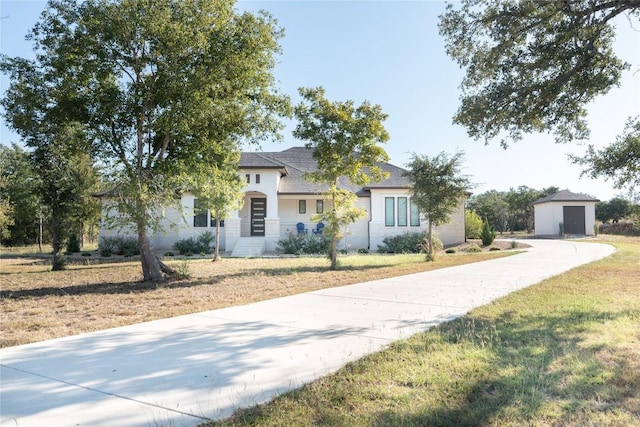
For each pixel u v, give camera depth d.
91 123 12.36
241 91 12.91
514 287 10.20
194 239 26.78
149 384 4.20
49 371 4.62
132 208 12.23
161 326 6.71
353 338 5.84
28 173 17.28
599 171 7.77
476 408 3.52
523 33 7.99
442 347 5.24
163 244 27.44
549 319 6.63
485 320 6.73
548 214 40.59
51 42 11.48
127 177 12.45
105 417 3.48
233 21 12.28
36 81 11.77
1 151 32.34
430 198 19.42
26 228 42.78
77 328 6.84
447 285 10.89
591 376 4.15
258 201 29.09
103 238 26.98
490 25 8.11
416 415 3.42
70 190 17.48
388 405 3.64
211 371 4.56
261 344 5.59
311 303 8.66
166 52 11.40
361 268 16.28
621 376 4.10
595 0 7.38
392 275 13.49
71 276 15.35
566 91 8.16
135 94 12.27
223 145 14.18
